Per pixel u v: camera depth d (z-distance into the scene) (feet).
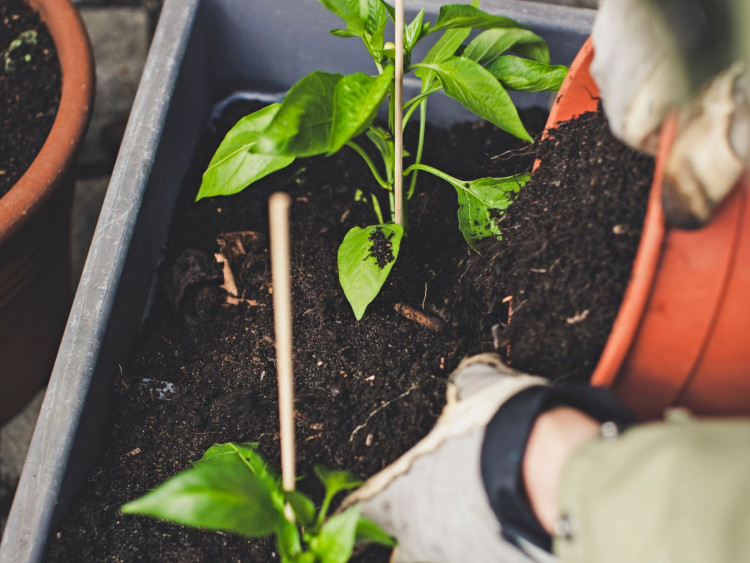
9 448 5.92
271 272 4.45
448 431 2.80
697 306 2.51
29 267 4.47
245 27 4.96
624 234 3.21
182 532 3.61
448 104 5.11
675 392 2.70
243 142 3.82
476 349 3.88
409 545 3.00
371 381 3.93
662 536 1.66
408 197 4.45
